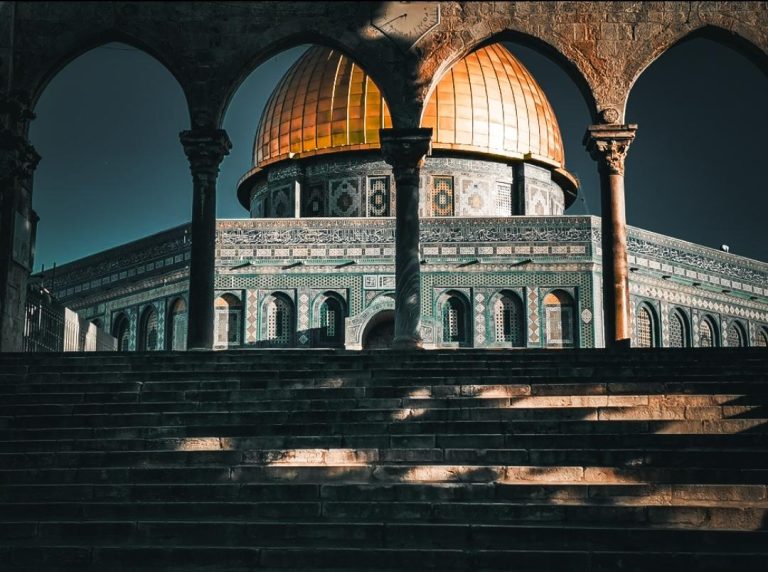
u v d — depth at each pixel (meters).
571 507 11.59
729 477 12.35
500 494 12.12
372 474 12.82
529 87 42.88
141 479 12.94
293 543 11.20
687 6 23.09
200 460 13.42
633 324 38.75
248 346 37.91
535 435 13.53
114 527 11.53
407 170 22.20
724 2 23.11
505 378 16.02
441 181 41.00
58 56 22.88
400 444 13.67
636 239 39.38
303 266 38.31
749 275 42.50
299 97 42.22
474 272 37.81
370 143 40.72
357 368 17.11
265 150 43.12
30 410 15.34
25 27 22.95
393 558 10.70
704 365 16.56
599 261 37.81
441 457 13.25
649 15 23.09
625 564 10.43
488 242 38.00
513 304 37.75
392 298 37.72
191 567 10.77
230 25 23.14
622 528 11.05
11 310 21.69
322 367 17.19
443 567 10.63
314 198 41.97
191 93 22.83
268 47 23.05
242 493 12.32
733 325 41.97
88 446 14.05
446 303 37.94
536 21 23.05
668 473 12.48
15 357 17.80
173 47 23.02
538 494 12.11
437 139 40.59
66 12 23.06
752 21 23.05
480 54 42.47
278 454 13.41
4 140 22.02
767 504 11.77
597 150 22.44
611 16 23.08
